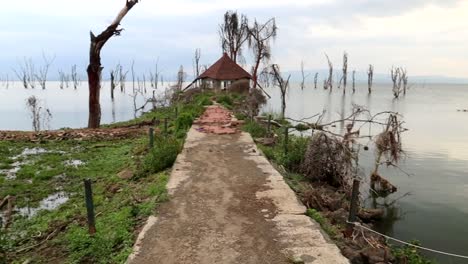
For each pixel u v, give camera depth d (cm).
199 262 540
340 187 1203
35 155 1628
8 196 1042
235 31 5366
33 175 1313
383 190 1457
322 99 7081
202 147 1327
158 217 704
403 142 2558
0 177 1289
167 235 627
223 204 771
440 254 950
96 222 763
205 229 650
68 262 611
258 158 1173
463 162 1969
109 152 1659
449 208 1286
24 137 1988
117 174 1241
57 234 791
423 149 2317
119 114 4181
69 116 3891
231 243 598
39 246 739
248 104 2650
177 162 1114
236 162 1122
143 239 612
